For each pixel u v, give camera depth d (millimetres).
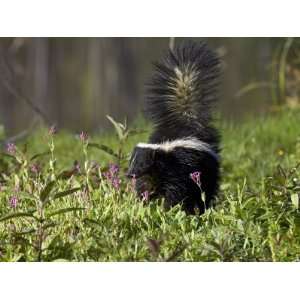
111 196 10445
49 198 9008
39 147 18406
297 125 18047
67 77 41969
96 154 16516
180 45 12797
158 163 12195
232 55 35062
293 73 20719
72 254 9000
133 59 41625
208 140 12562
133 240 9273
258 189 11789
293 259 9141
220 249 8867
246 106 33219
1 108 38906
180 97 12570
